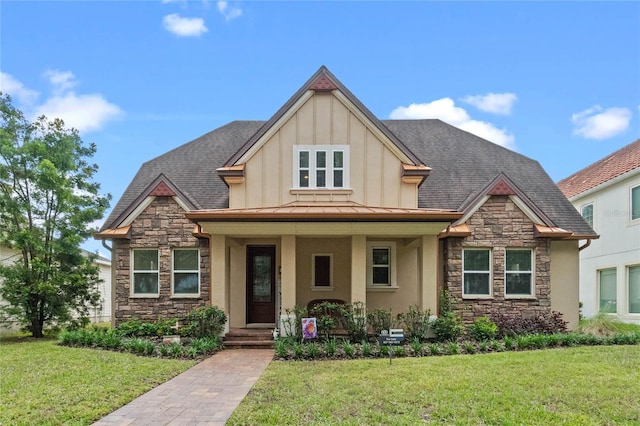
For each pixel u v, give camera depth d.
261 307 16.38
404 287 15.90
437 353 11.60
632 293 18.14
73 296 17.42
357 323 13.24
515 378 8.51
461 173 18.28
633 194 17.98
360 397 7.49
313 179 15.25
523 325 14.08
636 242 17.64
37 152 17.00
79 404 7.18
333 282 15.99
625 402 7.06
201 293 15.36
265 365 10.58
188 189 17.42
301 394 7.78
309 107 15.51
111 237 15.21
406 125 21.72
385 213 13.03
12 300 16.36
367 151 15.38
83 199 17.77
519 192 15.41
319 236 14.27
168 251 15.54
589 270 21.00
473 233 15.36
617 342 12.57
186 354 11.62
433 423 6.20
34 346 13.47
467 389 7.82
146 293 15.59
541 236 15.13
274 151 15.38
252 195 15.26
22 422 6.32
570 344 12.35
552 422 6.22
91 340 13.17
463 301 15.17
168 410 7.01
